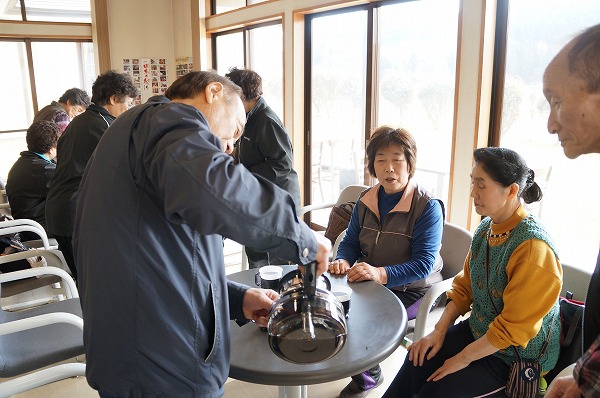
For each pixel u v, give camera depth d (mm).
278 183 2553
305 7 3938
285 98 4367
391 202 1975
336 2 3621
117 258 905
